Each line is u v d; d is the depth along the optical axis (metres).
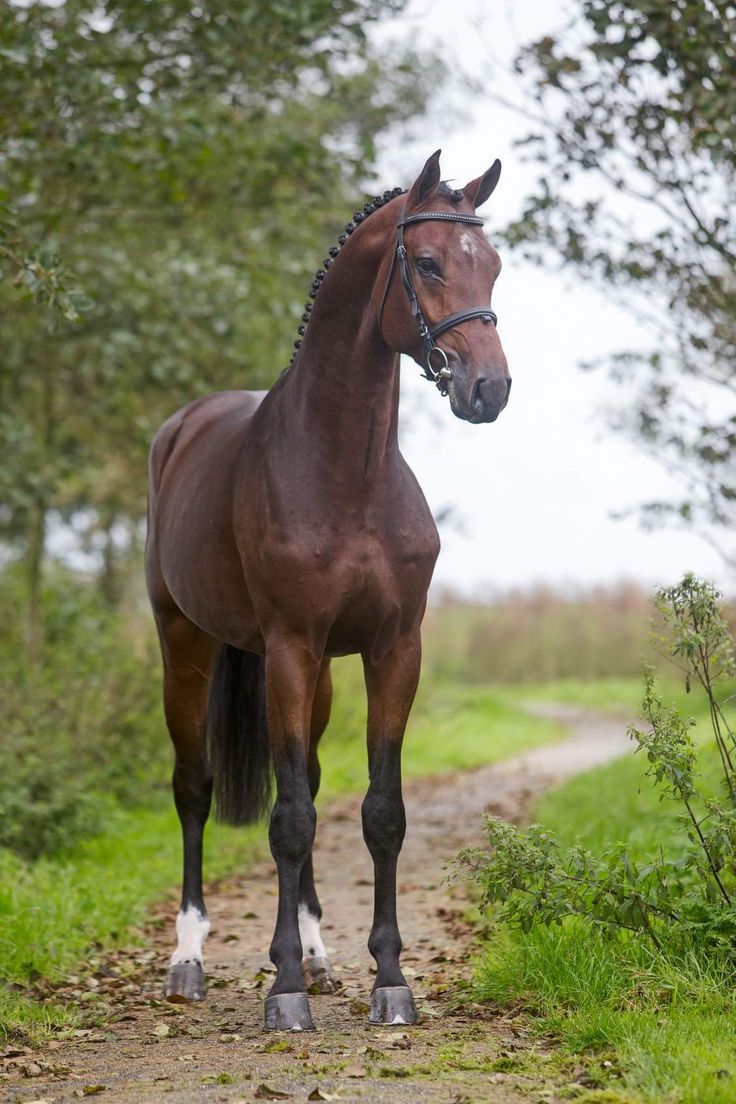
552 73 9.82
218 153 15.16
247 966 8.24
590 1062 5.28
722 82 9.08
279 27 12.27
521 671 46.97
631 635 46.75
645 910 6.45
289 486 6.32
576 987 6.26
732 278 10.84
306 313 6.89
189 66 13.30
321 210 17.50
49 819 12.32
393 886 6.48
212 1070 5.46
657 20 9.20
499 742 27.67
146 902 10.81
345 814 17.09
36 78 12.38
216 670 7.82
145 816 15.30
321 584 6.23
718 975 6.17
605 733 30.88
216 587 7.03
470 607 49.41
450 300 5.80
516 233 10.52
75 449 25.61
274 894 11.44
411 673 6.56
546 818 13.53
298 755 6.26
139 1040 6.21
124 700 17.31
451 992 6.90
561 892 6.51
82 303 8.80
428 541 6.55
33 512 21.06
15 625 22.02
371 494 6.33
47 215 15.30
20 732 14.17
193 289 17.38
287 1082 5.14
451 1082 5.10
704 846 6.48
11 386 22.56
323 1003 6.89
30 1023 6.52
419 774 22.95
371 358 6.23
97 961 8.45
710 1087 4.70
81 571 27.67
